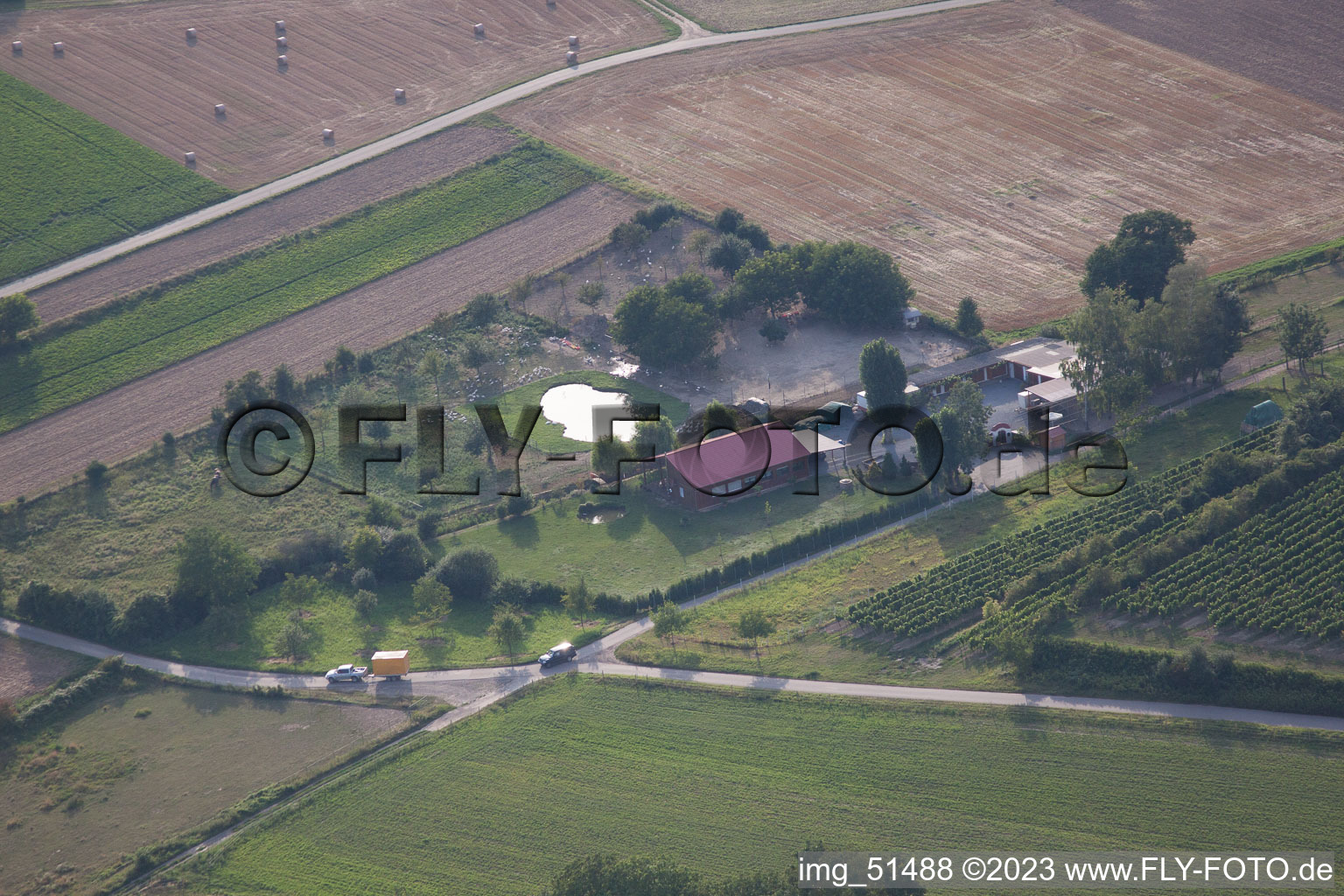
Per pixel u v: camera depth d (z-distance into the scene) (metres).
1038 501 153.25
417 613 140.12
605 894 96.50
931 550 146.75
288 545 149.62
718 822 110.44
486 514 158.50
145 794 117.44
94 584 147.38
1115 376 164.25
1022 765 114.19
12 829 114.38
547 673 130.50
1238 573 134.88
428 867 107.88
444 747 120.75
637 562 147.75
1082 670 123.81
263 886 107.25
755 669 128.88
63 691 129.25
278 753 121.56
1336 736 113.75
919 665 127.94
